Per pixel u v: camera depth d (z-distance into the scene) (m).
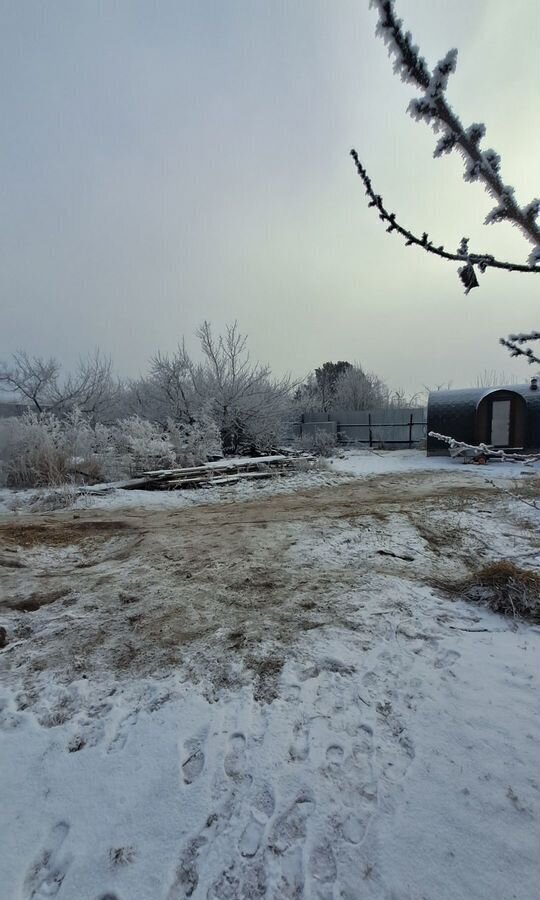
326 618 3.49
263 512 7.45
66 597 4.09
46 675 2.87
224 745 2.22
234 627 3.39
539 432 13.48
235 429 16.30
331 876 1.59
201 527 6.53
